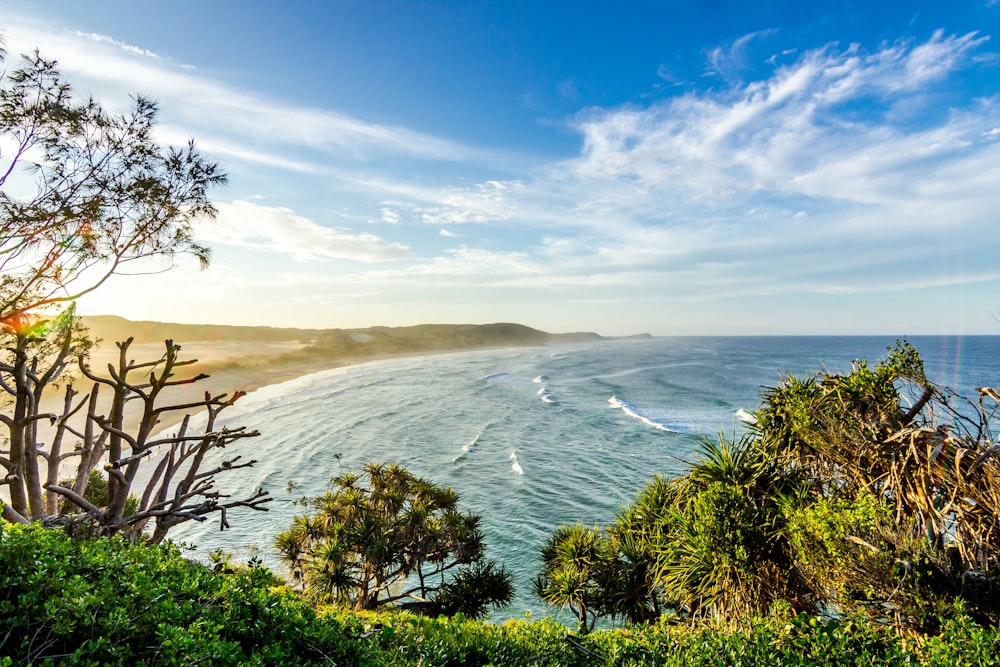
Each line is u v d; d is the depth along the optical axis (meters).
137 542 5.13
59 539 4.17
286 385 87.06
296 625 4.41
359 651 4.36
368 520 14.53
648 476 33.50
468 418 55.00
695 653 4.81
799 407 6.93
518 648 5.26
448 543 15.42
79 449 6.02
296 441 44.44
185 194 6.01
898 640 4.55
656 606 10.53
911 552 5.03
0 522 3.84
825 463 6.82
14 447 5.14
